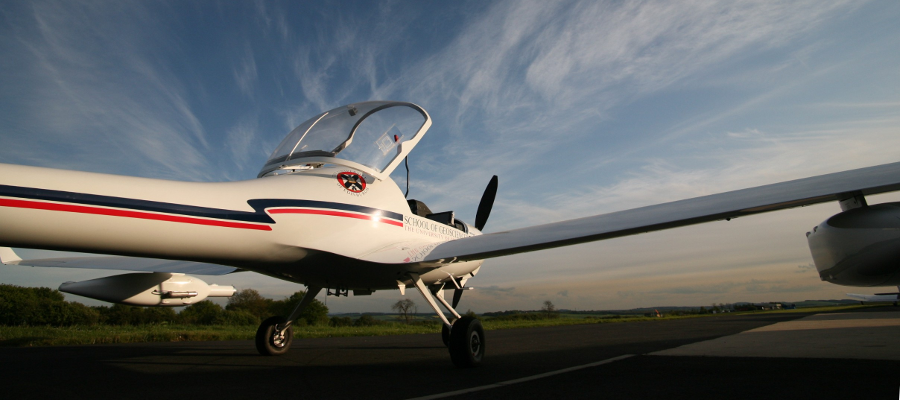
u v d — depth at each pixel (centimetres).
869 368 322
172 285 458
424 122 486
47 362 444
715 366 357
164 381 321
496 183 709
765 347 491
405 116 480
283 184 366
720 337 671
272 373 362
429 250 404
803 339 568
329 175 403
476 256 366
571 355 478
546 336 859
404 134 470
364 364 429
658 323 1388
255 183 353
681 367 356
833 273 221
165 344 694
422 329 1382
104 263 490
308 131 443
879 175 224
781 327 848
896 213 202
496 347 614
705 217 266
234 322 1902
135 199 276
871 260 201
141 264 489
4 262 475
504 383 293
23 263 474
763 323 1055
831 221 222
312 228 363
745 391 249
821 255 228
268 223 338
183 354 526
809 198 224
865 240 201
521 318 2781
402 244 426
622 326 1245
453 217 559
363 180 420
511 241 363
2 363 436
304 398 251
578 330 1074
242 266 370
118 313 1623
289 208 353
